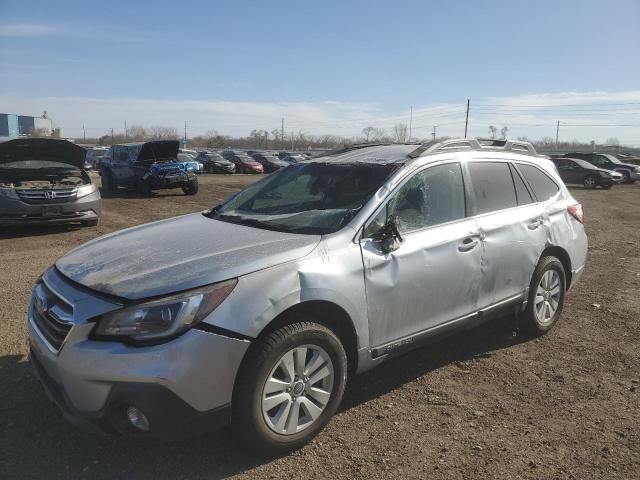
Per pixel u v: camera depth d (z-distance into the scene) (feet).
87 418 8.95
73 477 9.46
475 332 16.83
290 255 10.14
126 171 65.92
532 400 12.48
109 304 8.94
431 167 13.20
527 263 15.10
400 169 12.56
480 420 11.56
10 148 36.09
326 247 10.64
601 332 17.01
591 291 21.99
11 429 10.89
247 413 9.39
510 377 13.69
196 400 8.81
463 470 9.78
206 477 9.50
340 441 10.67
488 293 13.96
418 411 11.91
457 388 13.05
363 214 11.46
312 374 10.26
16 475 9.47
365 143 16.80
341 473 9.65
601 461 10.09
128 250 10.98
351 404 12.20
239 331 9.10
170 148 65.05
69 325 9.10
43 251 29.53
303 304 10.01
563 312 19.03
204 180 102.63
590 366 14.40
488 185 14.64
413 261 11.84
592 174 93.61
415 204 12.55
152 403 8.52
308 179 13.75
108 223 40.96
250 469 9.74
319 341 10.18
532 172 16.40
